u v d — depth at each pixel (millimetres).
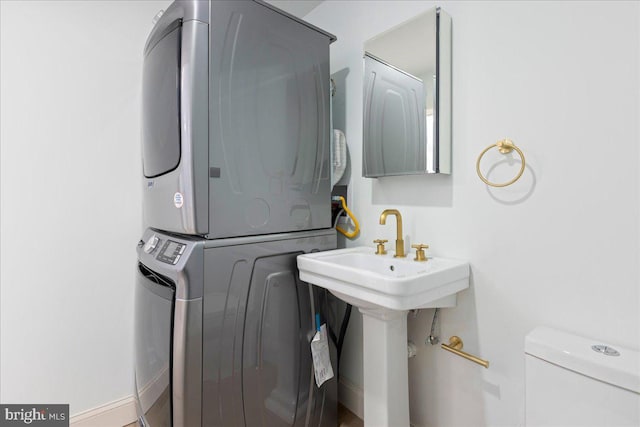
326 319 1490
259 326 1229
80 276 1536
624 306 861
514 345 1079
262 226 1254
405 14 1430
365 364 1266
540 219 1018
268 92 1277
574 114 947
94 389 1563
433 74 1221
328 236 1502
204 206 1084
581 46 935
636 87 844
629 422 715
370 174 1484
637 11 841
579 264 939
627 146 858
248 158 1208
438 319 1294
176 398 1041
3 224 1368
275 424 1279
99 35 1577
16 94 1389
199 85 1074
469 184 1198
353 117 1702
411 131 1306
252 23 1227
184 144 1072
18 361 1398
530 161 1036
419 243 1367
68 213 1508
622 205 866
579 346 842
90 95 1557
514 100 1073
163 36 1222
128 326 1657
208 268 1084
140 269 1415
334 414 1541
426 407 1346
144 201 1499
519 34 1062
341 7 1780
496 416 1127
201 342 1066
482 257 1160
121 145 1637
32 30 1418
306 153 1427
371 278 989
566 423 809
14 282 1390
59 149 1483
